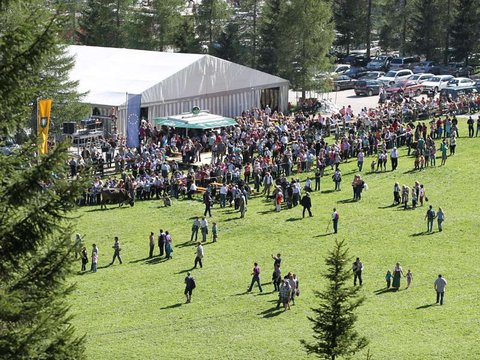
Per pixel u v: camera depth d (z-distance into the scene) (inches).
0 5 633.6
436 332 1680.6
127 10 4539.9
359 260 1984.5
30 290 673.0
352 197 2679.6
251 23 4517.7
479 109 3735.2
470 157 3061.0
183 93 3489.2
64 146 673.0
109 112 3277.6
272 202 2664.9
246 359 1569.9
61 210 672.4
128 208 2603.3
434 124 3267.7
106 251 2230.6
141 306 1857.8
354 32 5211.6
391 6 5251.0
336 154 2972.4
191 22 4539.9
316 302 1866.4
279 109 3900.1
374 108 3794.3
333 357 1168.2
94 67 3585.1
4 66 630.5
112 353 1598.2
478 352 1578.5
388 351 1577.3
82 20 4549.7
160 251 2197.3
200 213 2564.0
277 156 3006.9
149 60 3604.8
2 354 641.0
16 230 657.0
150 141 3147.1
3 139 722.2
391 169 2945.4
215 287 1975.9
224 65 3631.9
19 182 658.2
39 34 639.1
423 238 2311.8
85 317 1788.9
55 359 661.3
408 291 1932.8
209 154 3186.5
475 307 1822.1
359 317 1766.7
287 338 1664.6
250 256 2196.1
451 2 5029.5
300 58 4084.6
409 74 4606.3
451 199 2637.8
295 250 2237.9
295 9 4042.8
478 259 2151.8
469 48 4894.2
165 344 1649.9
